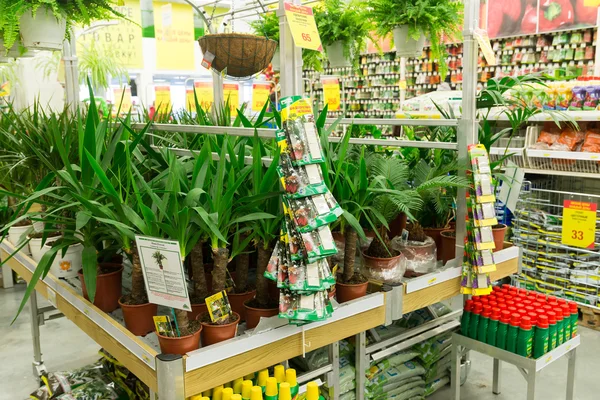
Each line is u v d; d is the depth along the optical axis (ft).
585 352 10.78
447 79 17.72
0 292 14.53
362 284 6.29
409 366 8.33
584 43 15.19
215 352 4.99
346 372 7.36
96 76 16.75
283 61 5.50
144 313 5.60
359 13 10.50
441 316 8.66
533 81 9.32
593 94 11.87
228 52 7.24
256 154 5.70
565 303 7.84
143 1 18.74
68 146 6.86
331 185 6.41
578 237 11.59
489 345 7.52
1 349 11.00
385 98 19.13
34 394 7.67
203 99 13.73
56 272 6.98
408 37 9.68
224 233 5.53
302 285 5.18
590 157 11.40
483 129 8.40
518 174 9.00
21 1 6.97
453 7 9.46
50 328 12.16
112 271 6.29
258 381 5.80
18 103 16.48
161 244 4.64
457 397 8.05
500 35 16.42
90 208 5.29
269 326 5.46
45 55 17.02
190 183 5.87
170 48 18.70
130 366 5.38
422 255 7.25
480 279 7.42
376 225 7.22
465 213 7.36
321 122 6.11
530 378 7.07
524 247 12.80
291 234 5.22
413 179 8.65
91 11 8.00
